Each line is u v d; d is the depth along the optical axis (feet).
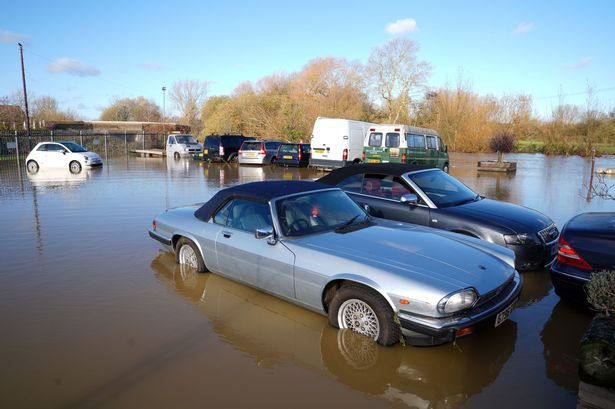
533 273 19.99
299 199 16.58
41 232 26.50
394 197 22.47
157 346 12.96
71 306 15.78
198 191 44.55
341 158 64.39
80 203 36.88
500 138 76.84
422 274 12.41
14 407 10.11
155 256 21.80
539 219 20.31
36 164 69.46
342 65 142.31
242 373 11.57
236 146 85.40
